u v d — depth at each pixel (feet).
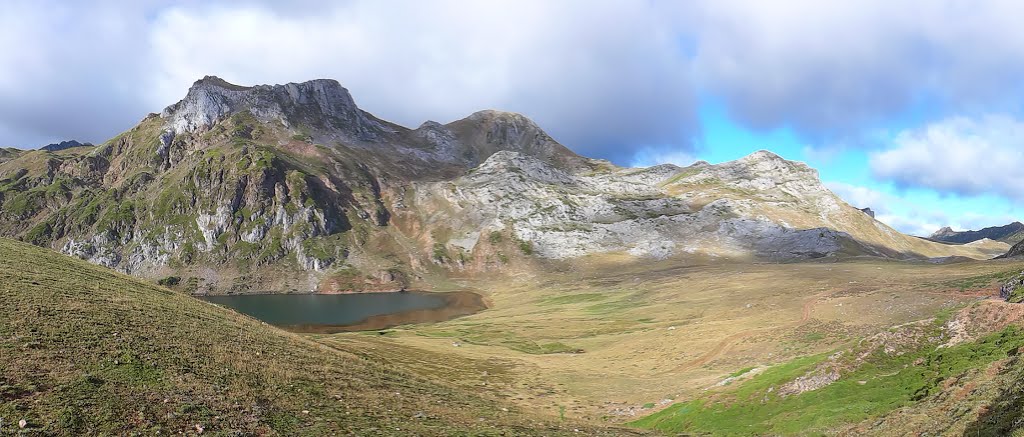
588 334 406.00
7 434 82.12
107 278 218.38
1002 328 130.62
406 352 330.75
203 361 139.33
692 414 160.56
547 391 229.86
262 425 106.22
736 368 224.12
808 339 237.04
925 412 102.99
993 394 91.50
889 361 144.77
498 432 130.52
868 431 107.34
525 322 504.02
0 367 103.30
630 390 220.84
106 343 131.13
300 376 151.23
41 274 184.44
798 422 127.75
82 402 97.30
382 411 134.41
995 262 458.09
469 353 349.20
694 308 432.66
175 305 201.57
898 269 513.45
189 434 95.09
